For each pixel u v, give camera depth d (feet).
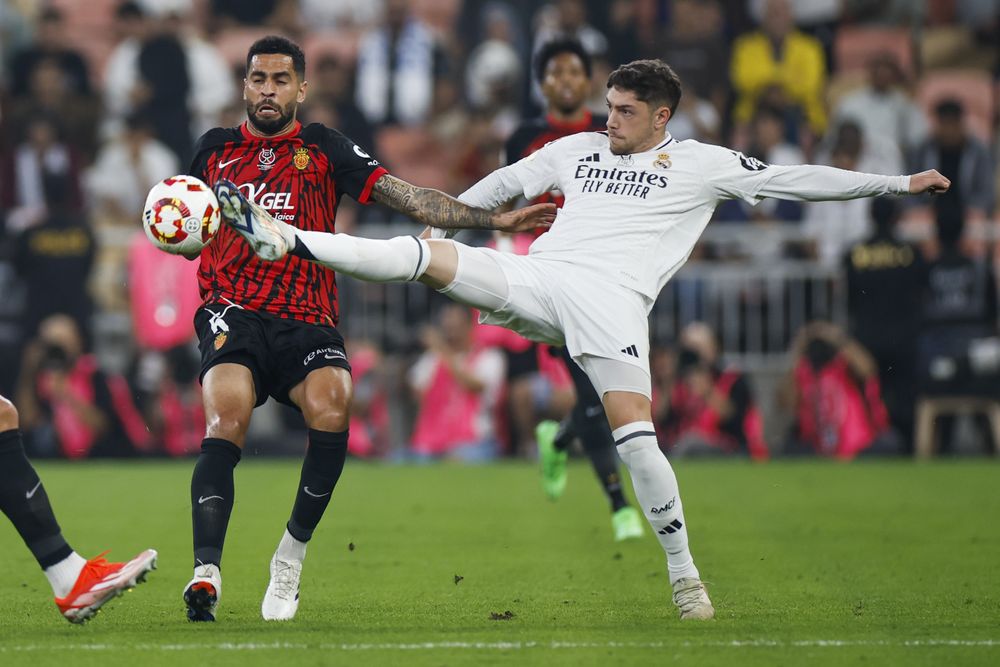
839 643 61.00
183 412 173.99
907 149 210.18
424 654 57.88
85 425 173.17
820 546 99.40
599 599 75.87
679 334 182.19
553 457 117.50
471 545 100.53
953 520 114.83
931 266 173.06
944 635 63.41
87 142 213.05
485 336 176.55
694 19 219.41
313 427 67.97
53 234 176.65
